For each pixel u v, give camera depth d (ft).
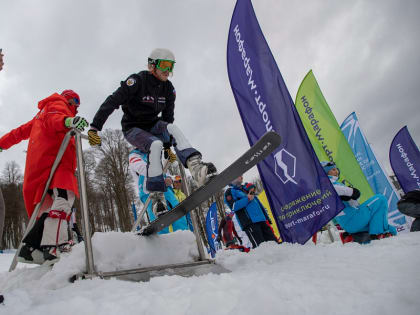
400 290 3.63
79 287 5.55
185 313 3.59
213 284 4.39
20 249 7.89
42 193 8.13
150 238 7.81
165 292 4.50
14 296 5.02
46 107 8.66
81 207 6.69
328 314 3.34
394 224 21.75
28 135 9.88
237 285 4.33
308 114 19.49
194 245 8.31
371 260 6.20
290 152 11.68
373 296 3.70
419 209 12.07
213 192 6.95
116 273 6.40
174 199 14.62
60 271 6.27
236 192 13.89
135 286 5.34
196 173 6.79
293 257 8.10
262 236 13.53
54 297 5.04
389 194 22.15
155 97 8.71
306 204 11.26
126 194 83.30
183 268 7.29
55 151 8.39
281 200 11.84
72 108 10.06
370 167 23.45
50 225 7.54
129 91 8.17
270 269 6.42
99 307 4.11
